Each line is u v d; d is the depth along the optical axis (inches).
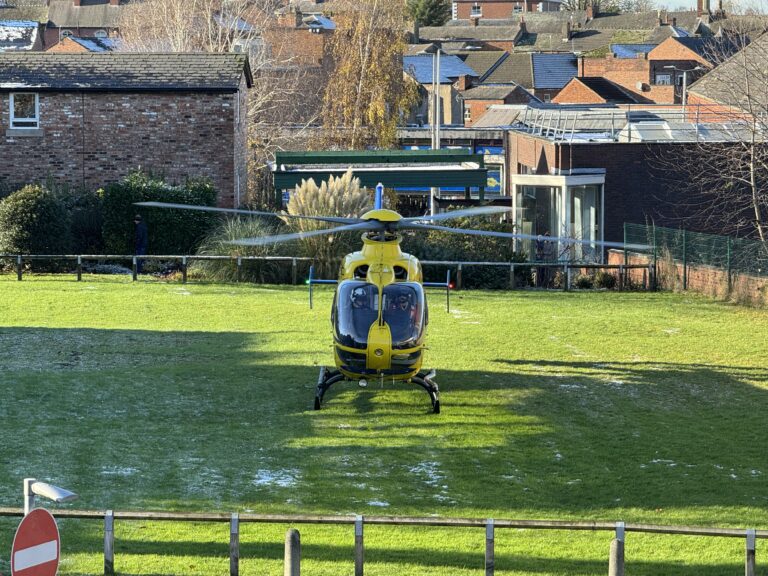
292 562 424.8
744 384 888.9
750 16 2341.3
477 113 3917.3
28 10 5310.0
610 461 676.7
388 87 2819.9
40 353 925.8
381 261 758.5
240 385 829.8
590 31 5689.0
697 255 1358.3
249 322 1103.6
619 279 1397.6
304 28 3484.3
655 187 1667.1
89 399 771.4
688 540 554.6
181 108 1654.8
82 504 551.5
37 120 1654.8
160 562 482.3
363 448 684.1
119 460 633.6
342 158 1736.0
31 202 1421.0
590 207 1676.9
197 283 1348.4
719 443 721.0
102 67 1684.3
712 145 1646.2
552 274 1550.2
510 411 782.5
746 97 1801.2
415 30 5403.5
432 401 768.3
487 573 459.5
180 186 1556.3
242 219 1510.8
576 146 1647.4
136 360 912.9
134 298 1226.6
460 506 584.7
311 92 3014.3
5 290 1258.0
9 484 574.6
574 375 903.1
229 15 2738.7
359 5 2824.8
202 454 655.8
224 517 458.0
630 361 963.3
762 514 585.9
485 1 6776.6
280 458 655.8
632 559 525.0
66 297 1218.6
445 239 1428.4
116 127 1657.2
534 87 4244.6
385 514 565.3
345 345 722.8
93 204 1582.2
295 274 1354.6
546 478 640.4
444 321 1126.4
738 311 1223.5
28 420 707.4
